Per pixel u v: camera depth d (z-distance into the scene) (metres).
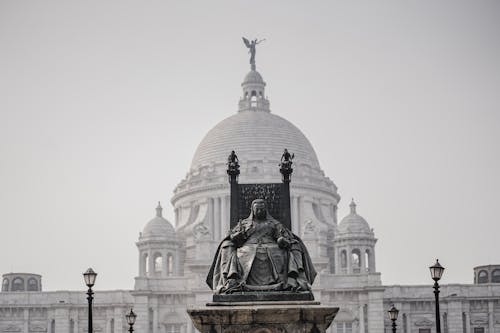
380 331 185.25
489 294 197.38
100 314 196.88
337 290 187.62
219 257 36.56
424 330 195.62
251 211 37.56
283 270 35.41
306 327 33.34
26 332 196.25
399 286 197.88
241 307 33.56
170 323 189.38
